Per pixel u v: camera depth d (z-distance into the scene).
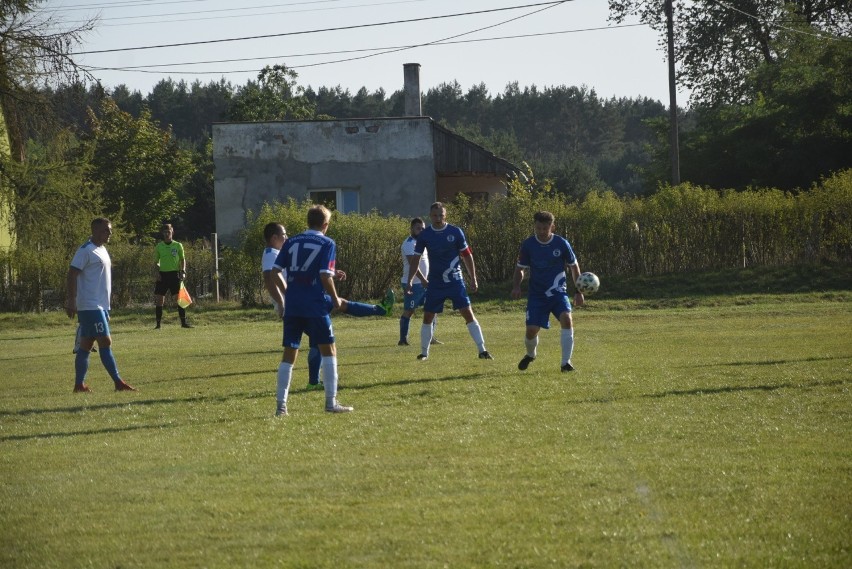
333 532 7.10
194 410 13.39
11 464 9.93
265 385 16.14
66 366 21.39
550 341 24.06
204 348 24.83
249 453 10.11
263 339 27.75
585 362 17.97
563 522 7.12
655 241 41.69
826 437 10.02
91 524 7.61
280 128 52.66
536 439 10.27
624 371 16.08
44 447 10.90
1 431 12.13
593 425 10.97
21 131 45.59
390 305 13.24
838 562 6.16
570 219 41.69
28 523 7.70
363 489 8.36
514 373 16.36
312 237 12.88
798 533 6.73
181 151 84.06
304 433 11.19
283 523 7.39
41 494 8.62
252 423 12.07
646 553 6.37
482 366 17.75
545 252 16.56
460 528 7.06
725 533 6.76
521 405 12.62
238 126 52.56
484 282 41.47
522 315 34.94
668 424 10.92
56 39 44.06
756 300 36.69
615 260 41.78
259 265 39.50
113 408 13.84
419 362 18.97
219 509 7.88
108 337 16.25
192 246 42.44
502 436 10.50
